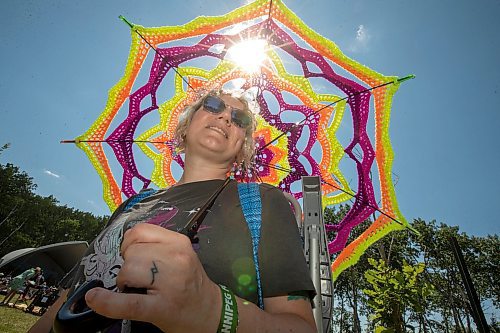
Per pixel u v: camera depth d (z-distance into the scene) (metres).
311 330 0.75
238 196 1.13
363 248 2.22
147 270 0.46
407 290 5.41
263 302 0.86
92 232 62.78
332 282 1.74
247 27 2.52
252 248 0.94
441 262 29.31
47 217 54.69
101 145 2.46
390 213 2.23
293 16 2.39
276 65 2.60
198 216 0.94
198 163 1.62
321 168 2.45
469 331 24.81
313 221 1.93
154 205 1.27
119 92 2.52
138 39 2.57
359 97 2.45
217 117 1.66
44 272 29.03
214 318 0.53
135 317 0.45
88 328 0.46
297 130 2.61
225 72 2.69
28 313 9.72
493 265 31.91
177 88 2.70
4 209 45.06
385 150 2.29
